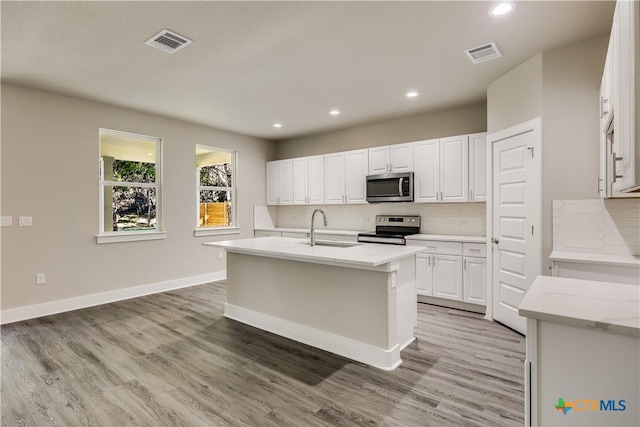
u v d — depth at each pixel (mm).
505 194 3355
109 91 3787
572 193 2777
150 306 4117
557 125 2822
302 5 2205
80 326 3408
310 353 2785
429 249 4199
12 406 2043
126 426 1859
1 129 3492
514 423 1858
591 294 1316
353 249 2848
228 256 3713
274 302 3268
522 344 2934
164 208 4887
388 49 2828
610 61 1787
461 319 3602
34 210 3711
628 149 1111
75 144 4004
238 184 5980
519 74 3143
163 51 2826
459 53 2902
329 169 5508
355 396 2141
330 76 3387
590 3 2201
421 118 4809
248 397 2139
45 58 2930
